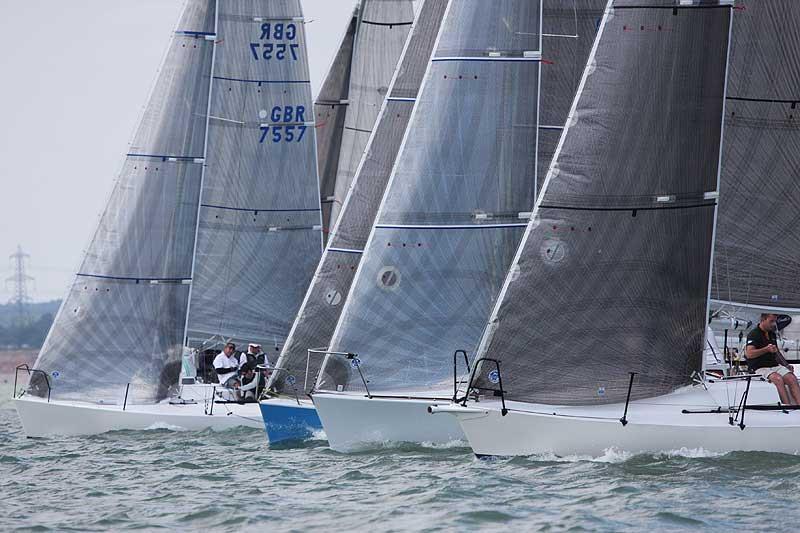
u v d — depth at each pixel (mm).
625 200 90125
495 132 109062
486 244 108188
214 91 141750
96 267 130375
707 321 91000
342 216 120375
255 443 118062
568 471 86750
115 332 129625
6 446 120938
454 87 109250
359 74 142000
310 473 95688
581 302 89938
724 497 79062
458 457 98750
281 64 143000
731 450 88875
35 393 129125
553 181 90750
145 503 85375
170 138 133375
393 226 108125
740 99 96438
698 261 90562
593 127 90688
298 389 117250
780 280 96562
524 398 90250
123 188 132125
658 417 89000
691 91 90938
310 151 143125
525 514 76625
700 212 90625
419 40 120562
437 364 106938
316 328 118500
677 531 72000
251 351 132625
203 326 141250
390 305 107438
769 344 92188
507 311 90500
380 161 120750
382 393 106688
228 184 141875
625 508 77062
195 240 133125
